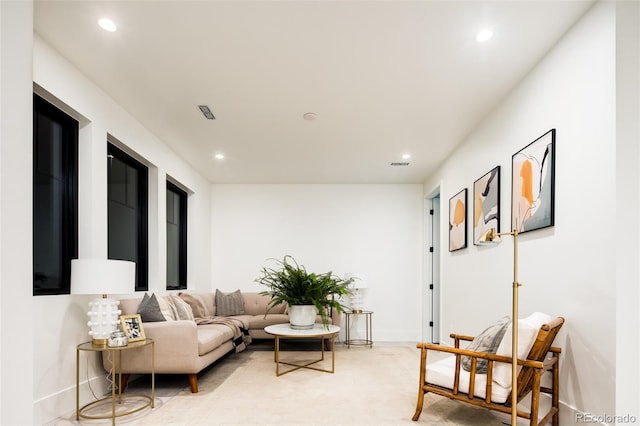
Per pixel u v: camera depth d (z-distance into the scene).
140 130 4.24
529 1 2.28
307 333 4.23
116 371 3.40
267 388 3.75
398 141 4.84
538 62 2.95
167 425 2.81
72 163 3.23
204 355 3.80
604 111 2.23
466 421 2.86
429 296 6.95
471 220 4.43
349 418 2.94
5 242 1.30
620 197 2.12
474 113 3.95
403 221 7.18
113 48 2.81
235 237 7.16
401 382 3.97
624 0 2.13
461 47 2.77
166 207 5.26
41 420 2.68
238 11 2.38
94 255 3.30
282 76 3.21
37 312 2.68
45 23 2.51
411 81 3.29
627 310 2.10
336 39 2.68
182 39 2.69
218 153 5.37
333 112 3.95
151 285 4.64
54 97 2.86
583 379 2.37
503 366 2.47
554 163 2.68
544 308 2.80
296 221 7.19
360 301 7.01
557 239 2.65
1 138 1.30
